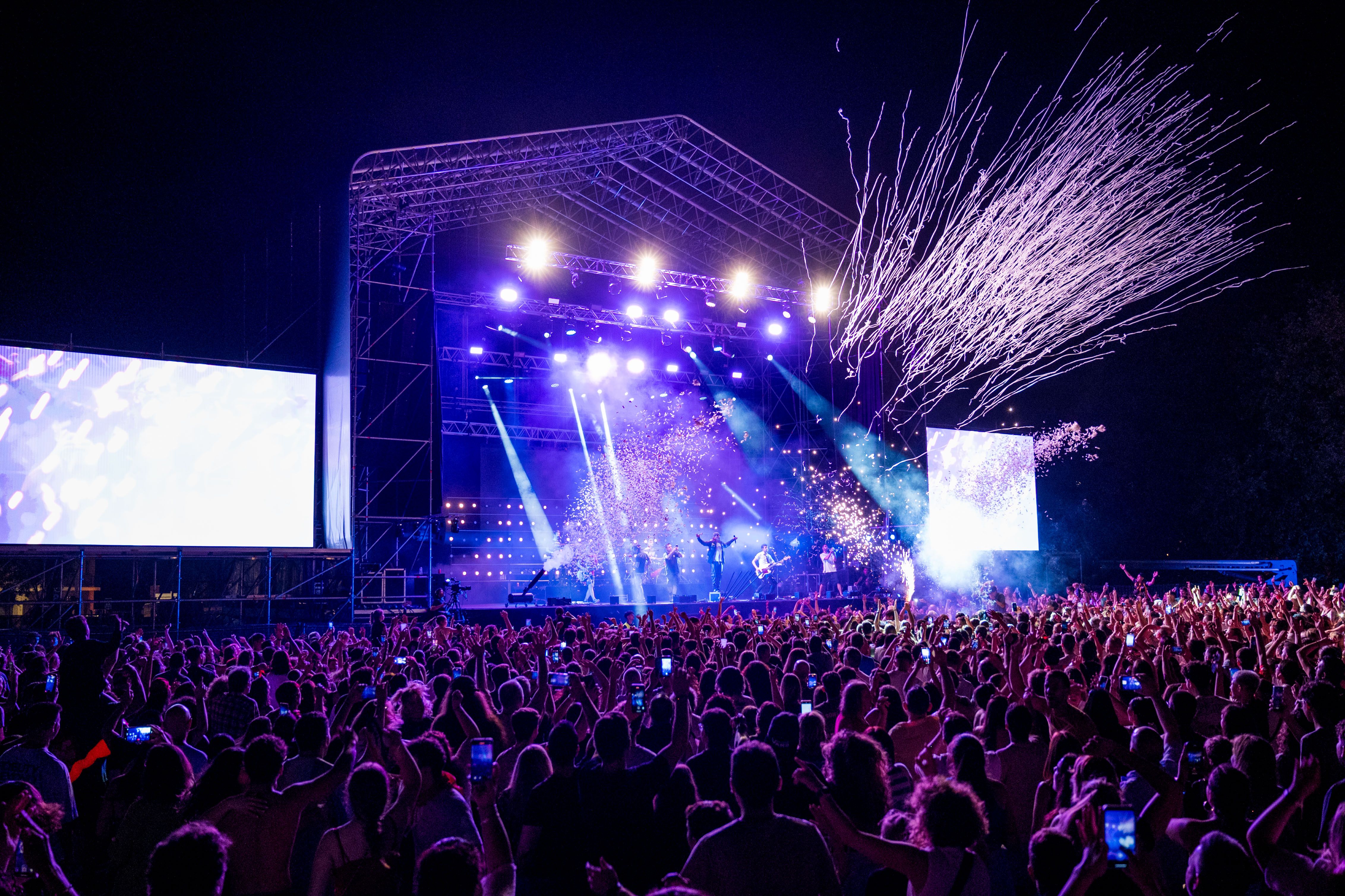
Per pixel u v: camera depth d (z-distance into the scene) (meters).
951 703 6.68
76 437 17.59
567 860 4.25
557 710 6.64
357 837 3.78
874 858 3.46
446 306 26.83
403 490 22.69
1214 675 6.87
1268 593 19.97
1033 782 4.88
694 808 3.77
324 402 20.27
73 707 6.18
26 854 3.45
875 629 11.12
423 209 23.89
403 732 5.96
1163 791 4.07
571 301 28.30
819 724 4.66
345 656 11.04
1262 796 4.23
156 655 9.57
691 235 27.94
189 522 18.38
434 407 22.05
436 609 19.58
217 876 2.81
